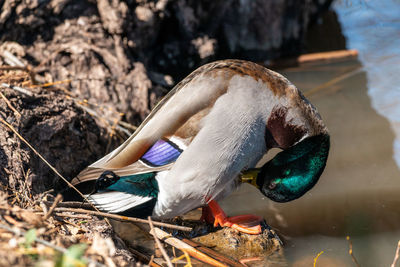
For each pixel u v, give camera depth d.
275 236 7.54
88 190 7.98
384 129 10.08
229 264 6.91
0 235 5.30
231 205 8.45
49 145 8.28
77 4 10.74
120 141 9.48
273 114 7.20
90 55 10.25
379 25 14.09
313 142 7.54
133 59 10.74
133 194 7.47
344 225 7.89
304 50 13.65
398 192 8.60
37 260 4.82
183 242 7.22
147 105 10.18
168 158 7.07
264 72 7.30
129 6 10.91
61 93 9.58
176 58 11.95
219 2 12.40
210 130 6.81
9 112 8.01
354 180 8.96
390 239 7.53
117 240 6.93
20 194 7.08
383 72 11.95
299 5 13.37
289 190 7.59
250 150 7.13
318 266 6.96
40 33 10.50
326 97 11.09
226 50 12.84
